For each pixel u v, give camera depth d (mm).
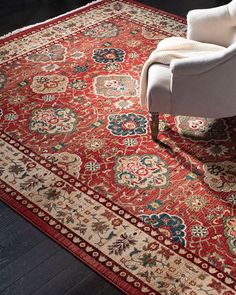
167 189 2531
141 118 3006
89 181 2586
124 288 2084
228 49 2412
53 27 3928
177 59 2523
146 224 2352
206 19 2953
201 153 2740
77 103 3133
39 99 3172
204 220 2365
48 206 2453
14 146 2812
